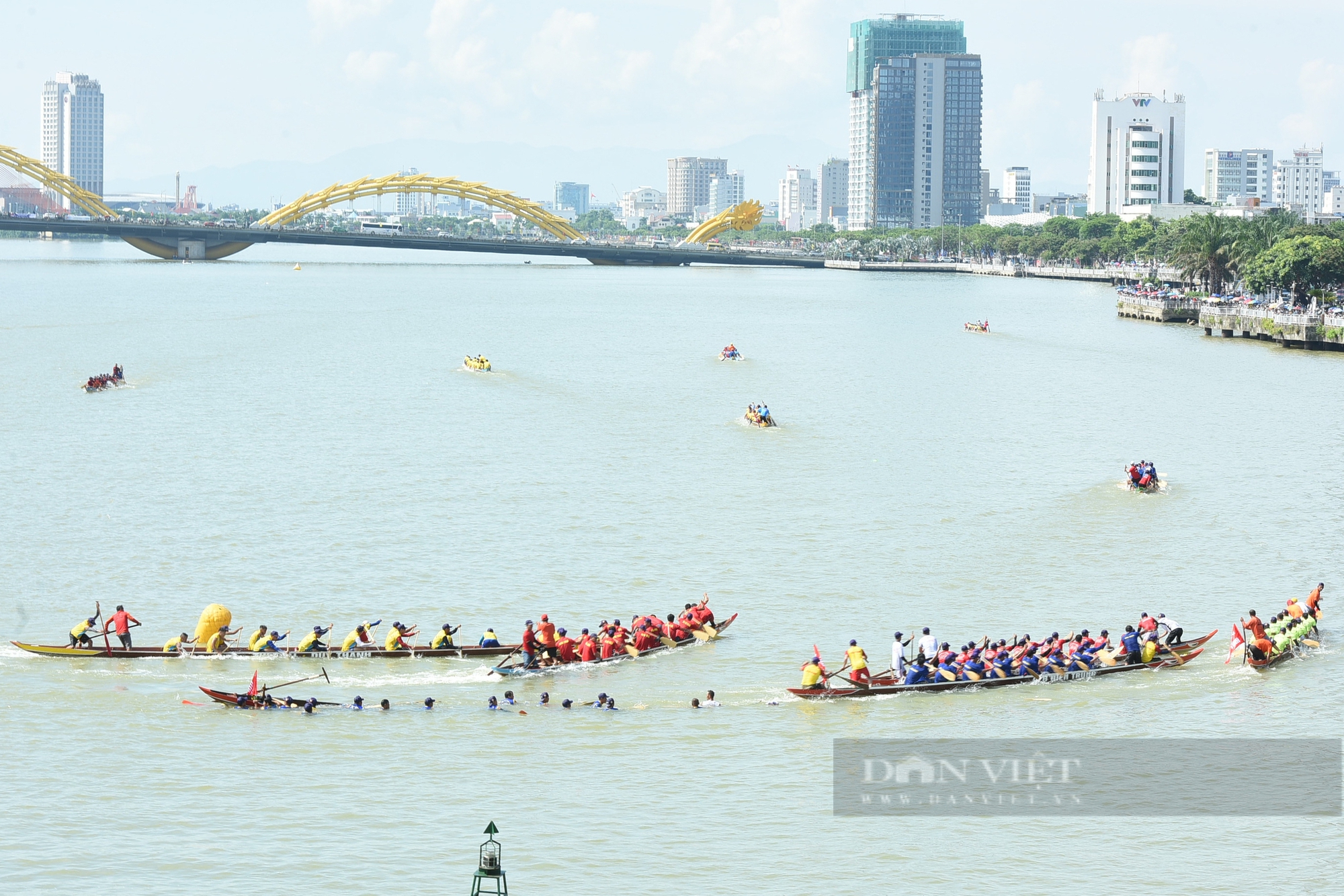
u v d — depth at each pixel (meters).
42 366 183.50
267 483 115.12
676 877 51.94
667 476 120.00
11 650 74.81
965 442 138.25
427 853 53.41
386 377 178.50
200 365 187.62
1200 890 51.62
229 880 51.03
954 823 56.59
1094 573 91.50
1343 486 117.44
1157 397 169.75
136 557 92.88
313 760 61.97
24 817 55.84
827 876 52.25
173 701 68.75
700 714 68.12
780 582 89.44
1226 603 85.44
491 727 66.25
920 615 83.00
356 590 86.69
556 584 88.44
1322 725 66.75
